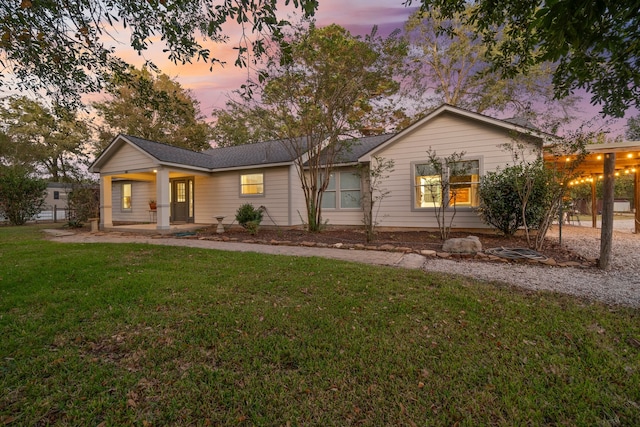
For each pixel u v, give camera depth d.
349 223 10.78
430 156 8.05
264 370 2.12
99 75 4.16
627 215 20.50
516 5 3.22
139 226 11.92
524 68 4.07
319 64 8.20
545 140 6.64
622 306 3.19
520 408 1.77
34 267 4.98
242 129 10.14
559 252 5.97
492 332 2.65
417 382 2.00
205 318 2.96
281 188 11.25
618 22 2.09
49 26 3.45
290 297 3.52
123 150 11.31
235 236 9.28
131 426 1.63
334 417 1.70
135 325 2.82
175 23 3.51
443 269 4.83
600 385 1.96
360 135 10.66
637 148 5.25
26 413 1.72
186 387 1.95
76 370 2.13
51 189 24.78
